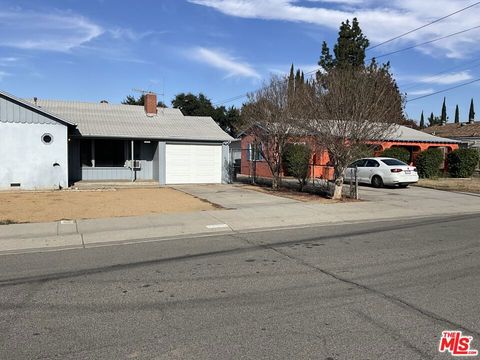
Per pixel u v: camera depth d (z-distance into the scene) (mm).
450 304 5328
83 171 23547
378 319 4848
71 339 4367
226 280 6422
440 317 4906
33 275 6820
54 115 19516
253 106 21000
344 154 15977
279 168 20281
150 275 6730
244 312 5098
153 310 5188
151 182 23406
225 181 24453
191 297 5668
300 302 5430
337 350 4094
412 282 6258
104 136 22016
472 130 45438
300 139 19312
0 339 4383
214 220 11875
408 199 17125
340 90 15984
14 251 8680
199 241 9523
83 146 23547
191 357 3961
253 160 24062
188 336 4422
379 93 16734
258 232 10664
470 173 29672
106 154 24062
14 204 14711
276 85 21453
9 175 19094
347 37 41188
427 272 6789
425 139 32219
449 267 7086
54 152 19734
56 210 13414
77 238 9750
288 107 19375
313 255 8023
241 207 14227
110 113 26391
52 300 5582
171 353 4047
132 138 22609
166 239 9797
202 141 23859
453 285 6105
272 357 3957
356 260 7605
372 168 22438
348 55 40688
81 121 23953
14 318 4957
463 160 29203
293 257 7871
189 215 12500
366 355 3990
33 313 5113
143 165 24953
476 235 10023
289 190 19922
